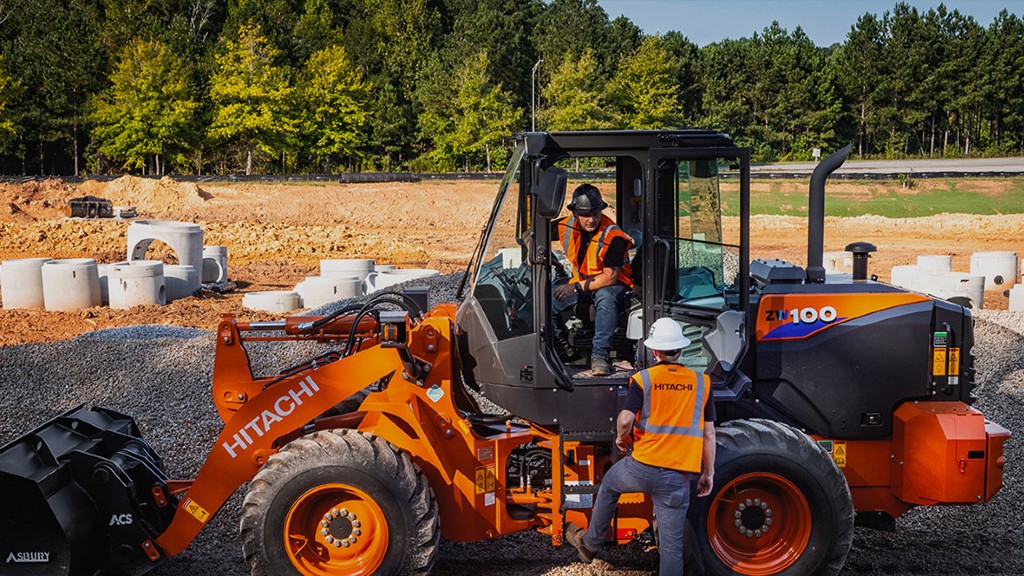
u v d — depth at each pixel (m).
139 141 52.91
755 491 5.43
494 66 71.88
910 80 79.81
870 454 5.82
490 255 5.53
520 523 5.62
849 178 50.16
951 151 80.31
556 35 78.44
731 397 5.28
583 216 5.38
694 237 5.41
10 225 28.69
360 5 88.06
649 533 6.40
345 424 5.82
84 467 5.34
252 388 6.04
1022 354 10.85
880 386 5.75
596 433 5.41
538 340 5.34
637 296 5.61
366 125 66.75
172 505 5.92
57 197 38.25
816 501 5.27
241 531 5.20
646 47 58.38
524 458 5.79
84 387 9.66
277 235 30.08
